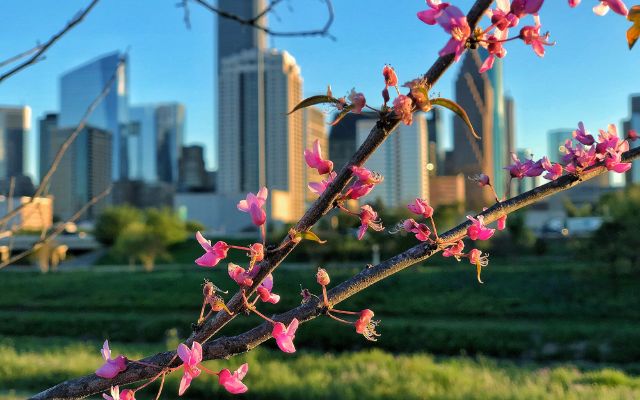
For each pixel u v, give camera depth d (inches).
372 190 45.4
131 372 46.6
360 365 676.1
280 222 2204.7
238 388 44.8
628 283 1083.3
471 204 1520.7
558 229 1899.6
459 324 992.2
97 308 1333.7
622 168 57.2
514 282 1182.9
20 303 1385.3
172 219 2297.0
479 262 51.4
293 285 1212.5
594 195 2244.1
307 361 717.9
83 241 2448.3
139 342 1090.1
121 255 2027.6
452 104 41.1
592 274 1109.1
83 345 1007.6
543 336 895.1
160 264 2165.4
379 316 1093.8
